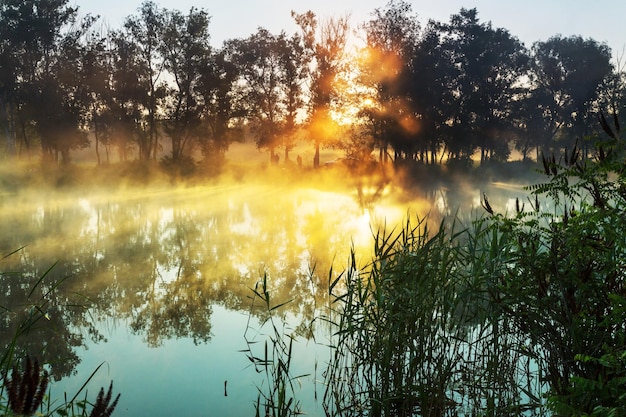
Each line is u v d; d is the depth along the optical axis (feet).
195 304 32.78
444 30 189.88
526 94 210.38
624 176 13.64
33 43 156.97
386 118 163.12
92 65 161.89
